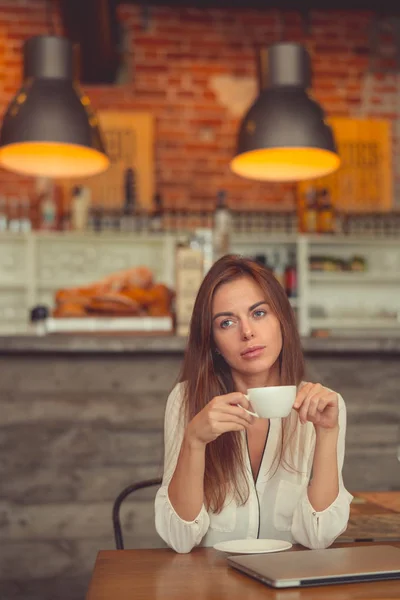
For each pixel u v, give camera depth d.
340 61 5.64
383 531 1.38
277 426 1.54
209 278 1.53
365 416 2.85
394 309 5.42
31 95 3.08
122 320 3.01
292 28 5.61
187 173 5.47
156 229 5.07
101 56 4.88
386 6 5.43
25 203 5.27
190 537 1.30
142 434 2.74
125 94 5.45
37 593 2.62
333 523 1.33
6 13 5.37
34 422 2.70
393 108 5.62
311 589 0.99
